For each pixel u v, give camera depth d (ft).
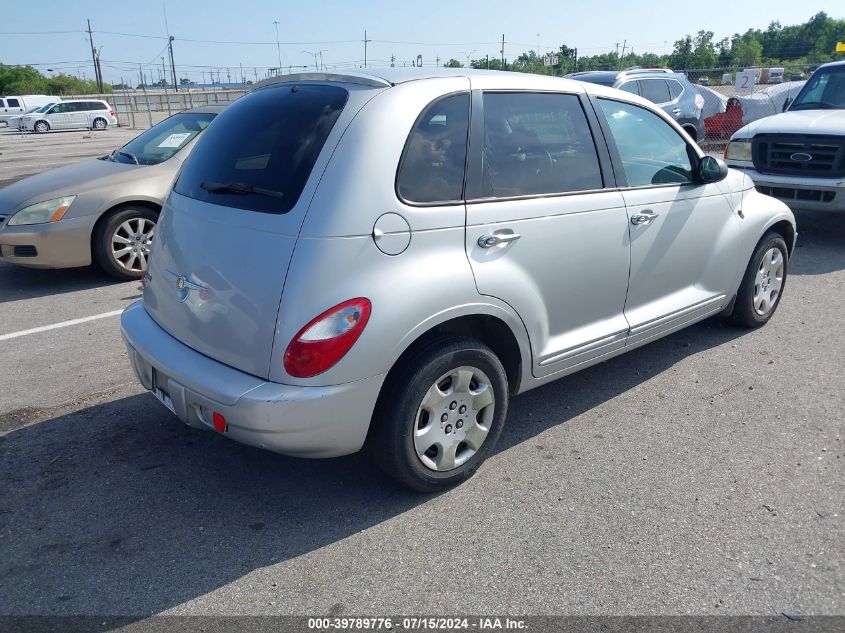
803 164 26.00
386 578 9.13
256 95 11.62
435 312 9.80
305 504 10.75
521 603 8.68
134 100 170.19
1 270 24.66
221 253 9.80
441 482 10.82
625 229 12.80
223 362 9.74
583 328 12.60
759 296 17.44
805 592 8.82
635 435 12.76
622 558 9.46
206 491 11.10
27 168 56.39
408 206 9.68
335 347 9.00
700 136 44.39
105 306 20.42
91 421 13.38
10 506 10.71
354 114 9.73
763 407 13.75
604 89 13.11
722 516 10.34
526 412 13.70
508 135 11.17
